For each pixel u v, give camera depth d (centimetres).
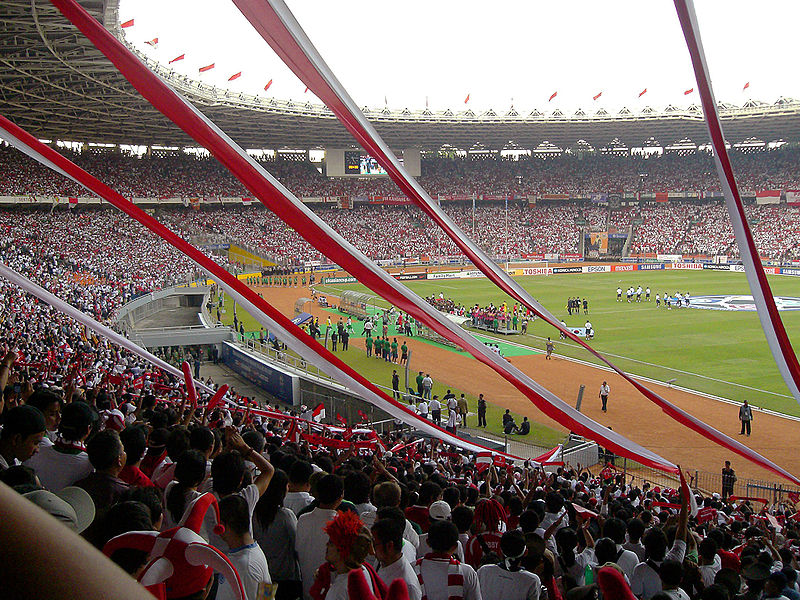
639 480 2577
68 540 94
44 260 6072
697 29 575
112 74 6231
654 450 2859
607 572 448
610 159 12388
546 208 11838
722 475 2408
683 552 829
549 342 4544
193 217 9681
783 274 9012
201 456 595
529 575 591
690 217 11056
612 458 2731
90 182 757
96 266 6581
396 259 10169
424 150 12256
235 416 1661
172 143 9869
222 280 820
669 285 8062
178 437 762
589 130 10762
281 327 867
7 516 93
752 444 2912
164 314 6244
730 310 6203
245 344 4716
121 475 657
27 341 2841
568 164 12350
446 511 713
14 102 6906
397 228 11012
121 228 8244
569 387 3841
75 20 556
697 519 1485
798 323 5453
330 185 11281
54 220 7888
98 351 3023
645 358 4453
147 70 600
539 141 11669
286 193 692
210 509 513
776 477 2569
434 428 1204
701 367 4184
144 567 383
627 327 5484
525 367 4350
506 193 11706
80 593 88
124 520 405
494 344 5059
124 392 1950
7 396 1055
